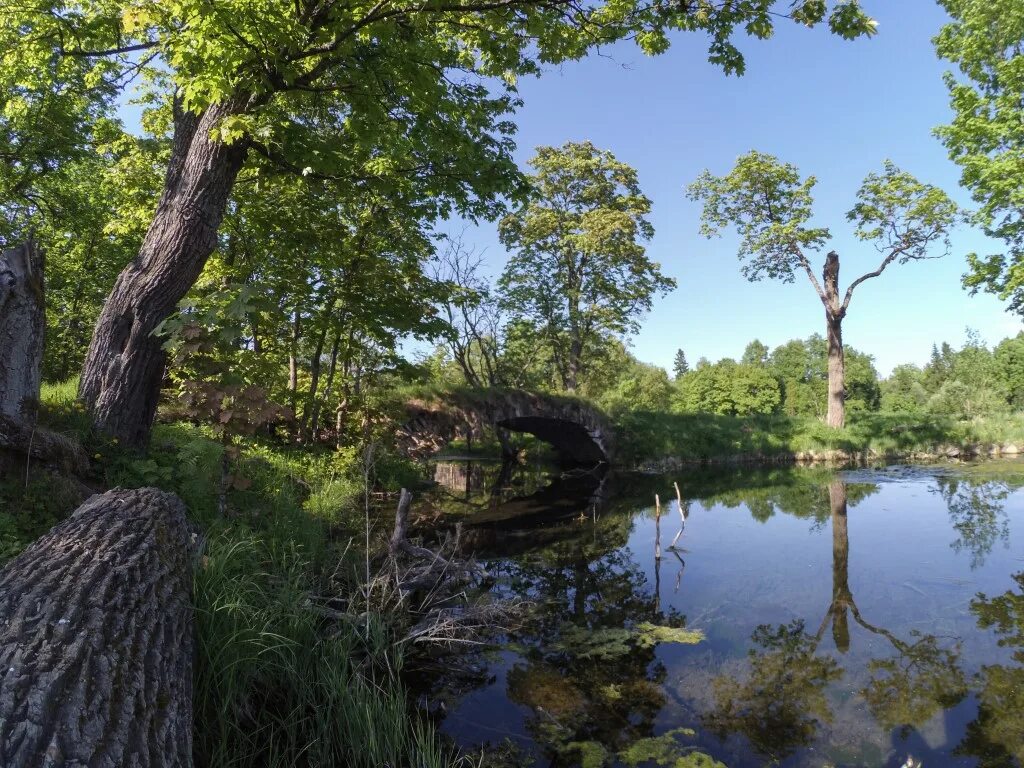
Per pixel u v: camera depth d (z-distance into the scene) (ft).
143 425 20.97
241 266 37.76
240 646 10.64
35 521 13.23
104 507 11.80
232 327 15.94
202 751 9.27
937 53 58.44
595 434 71.15
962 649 16.85
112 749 5.75
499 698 13.78
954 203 73.61
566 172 86.22
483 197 28.71
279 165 25.36
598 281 87.20
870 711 13.29
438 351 84.17
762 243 83.25
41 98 39.37
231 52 17.54
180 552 11.64
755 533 33.19
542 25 21.94
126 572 9.12
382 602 16.76
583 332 89.71
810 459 79.82
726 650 16.71
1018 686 14.47
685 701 13.71
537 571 24.98
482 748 11.74
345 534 24.47
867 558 27.27
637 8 22.35
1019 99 51.98
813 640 17.46
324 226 37.42
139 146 39.01
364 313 39.58
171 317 16.56
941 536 31.91
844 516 38.29
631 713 13.17
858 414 93.86
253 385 16.65
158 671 7.64
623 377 147.95
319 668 12.31
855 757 11.56
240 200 35.29
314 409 42.57
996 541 30.53
